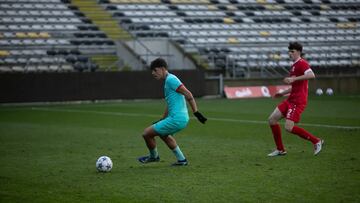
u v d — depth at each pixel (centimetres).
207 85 8800
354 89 9500
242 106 7125
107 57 9194
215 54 9488
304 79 3167
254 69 9638
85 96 8081
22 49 8788
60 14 9719
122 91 8275
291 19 11169
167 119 2892
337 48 10625
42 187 2472
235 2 11231
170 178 2616
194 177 2628
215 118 5675
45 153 3494
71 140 4116
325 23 11250
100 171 2812
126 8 10294
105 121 5497
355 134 4191
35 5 9738
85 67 8775
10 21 9269
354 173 2658
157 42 9569
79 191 2375
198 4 10900
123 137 4262
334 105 6975
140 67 9131
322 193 2255
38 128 4944
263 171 2750
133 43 9325
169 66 9650
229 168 2856
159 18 10281
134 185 2473
